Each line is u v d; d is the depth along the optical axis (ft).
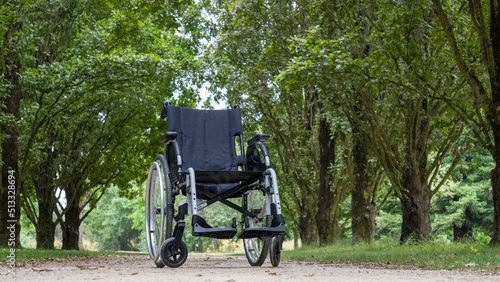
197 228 20.53
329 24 49.19
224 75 66.03
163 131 83.76
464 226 129.39
